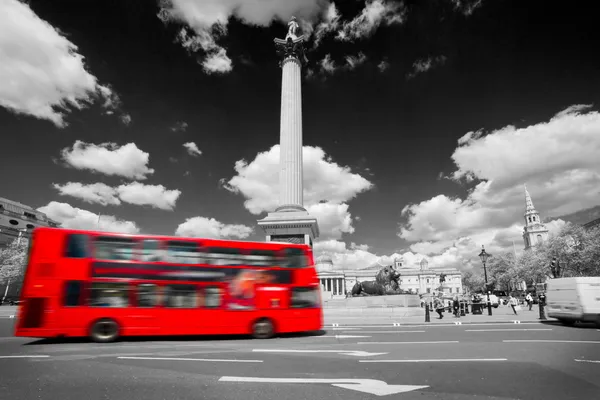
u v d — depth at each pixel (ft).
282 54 167.43
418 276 547.90
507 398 21.99
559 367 31.17
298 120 154.92
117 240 51.72
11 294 221.66
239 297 54.24
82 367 31.60
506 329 66.18
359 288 119.65
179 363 33.37
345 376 27.89
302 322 56.24
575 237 232.73
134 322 49.67
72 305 48.34
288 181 145.18
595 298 67.10
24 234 278.87
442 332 61.93
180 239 54.08
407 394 22.79
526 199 574.15
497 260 391.24
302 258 59.00
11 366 32.19
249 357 36.78
